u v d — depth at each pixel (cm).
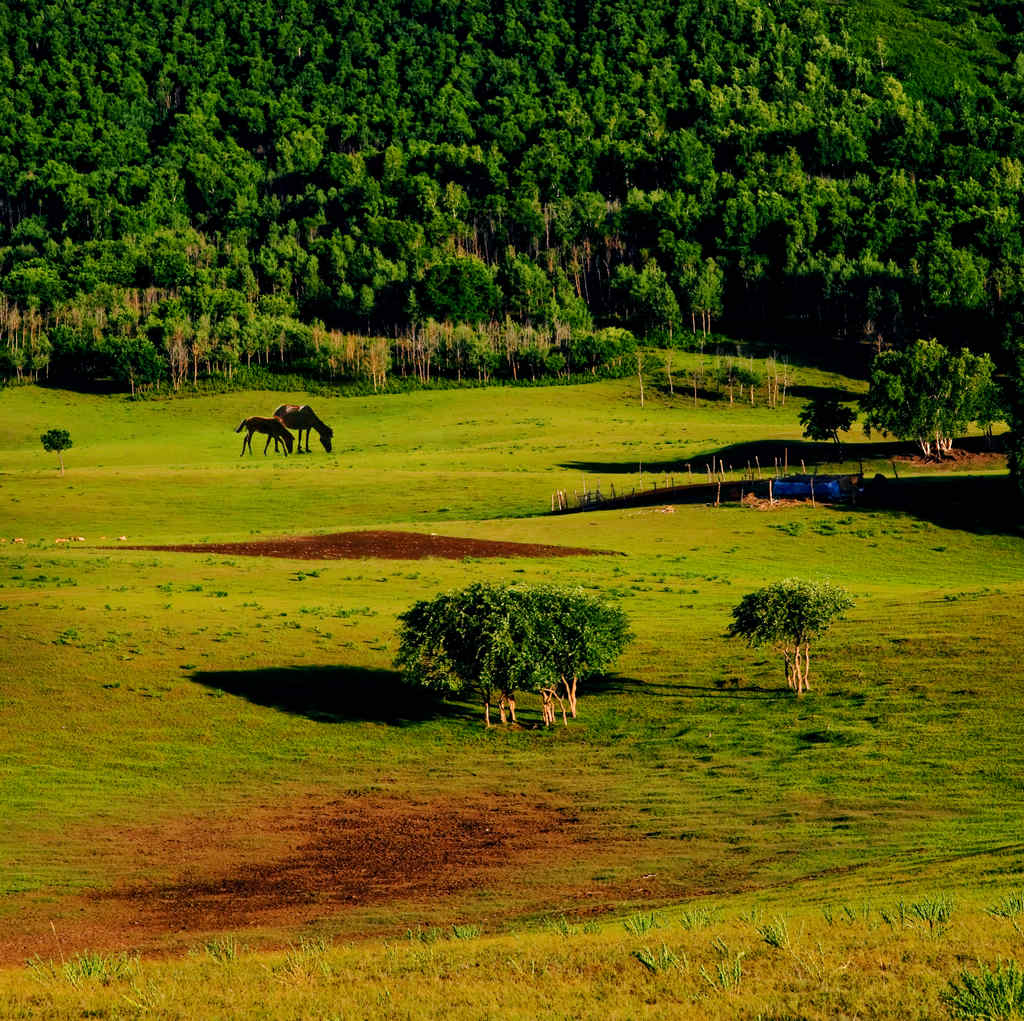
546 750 5281
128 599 7362
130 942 3212
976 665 5762
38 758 5016
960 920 2228
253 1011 2028
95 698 5666
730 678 6056
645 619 7300
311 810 4566
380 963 2344
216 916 3450
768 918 2494
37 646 6231
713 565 9231
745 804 4338
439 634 5612
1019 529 10225
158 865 3972
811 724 5256
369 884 3716
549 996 1983
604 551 9719
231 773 4988
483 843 4112
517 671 5444
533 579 8444
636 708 5744
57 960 3025
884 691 5575
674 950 2189
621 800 4528
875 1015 1762
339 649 6569
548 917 3144
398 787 4834
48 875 3862
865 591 8212
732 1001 1864
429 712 5819
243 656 6353
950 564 9425
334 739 5412
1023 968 1866
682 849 3881
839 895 2873
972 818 3891
